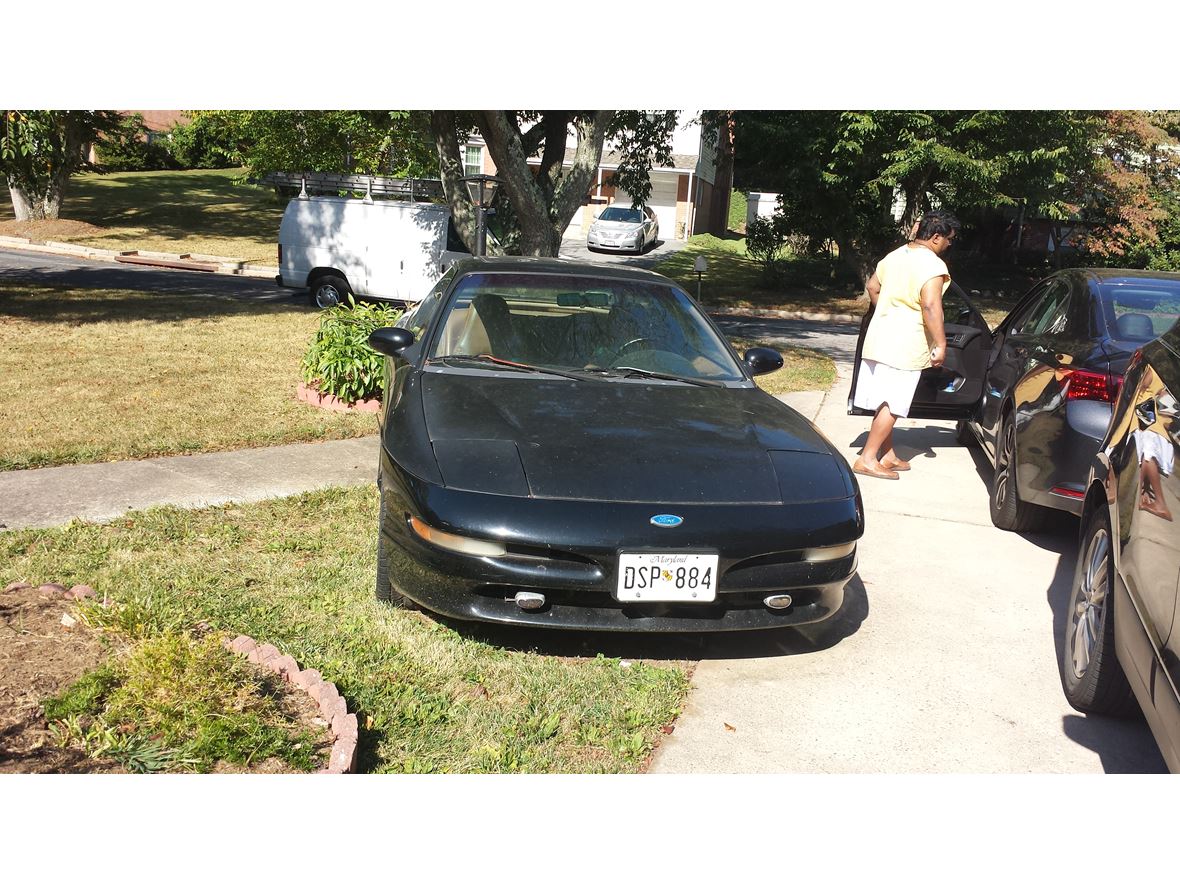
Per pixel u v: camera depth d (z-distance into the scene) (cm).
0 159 1347
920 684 390
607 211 3186
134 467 630
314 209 1680
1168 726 269
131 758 292
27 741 293
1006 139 1862
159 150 5081
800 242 2556
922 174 1958
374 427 766
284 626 399
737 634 430
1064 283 632
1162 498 299
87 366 990
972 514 629
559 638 414
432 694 355
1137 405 357
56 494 564
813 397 1009
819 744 342
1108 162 2233
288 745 304
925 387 727
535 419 429
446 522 370
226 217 3431
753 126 1948
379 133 2353
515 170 1236
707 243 3700
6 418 750
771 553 380
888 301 680
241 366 1028
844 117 1844
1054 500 518
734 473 401
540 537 365
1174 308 538
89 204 3528
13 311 1406
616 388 475
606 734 337
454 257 1619
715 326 548
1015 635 443
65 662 335
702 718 354
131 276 2095
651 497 380
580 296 534
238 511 546
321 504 564
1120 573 330
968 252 2925
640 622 377
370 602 430
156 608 398
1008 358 658
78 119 2584
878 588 492
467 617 377
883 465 722
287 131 2575
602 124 1302
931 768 330
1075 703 374
